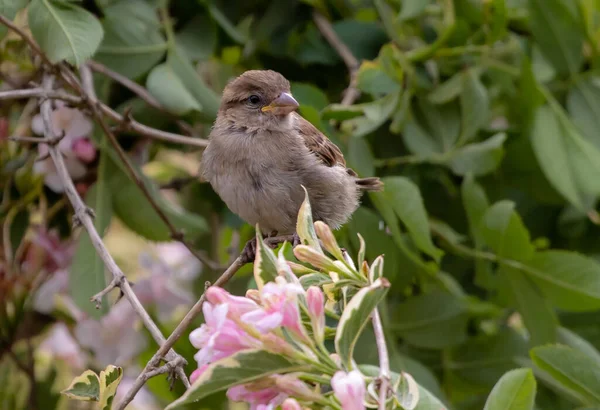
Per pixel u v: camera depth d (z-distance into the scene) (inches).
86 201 355.9
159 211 335.3
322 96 367.6
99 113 320.2
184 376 224.4
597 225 406.3
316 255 195.0
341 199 326.6
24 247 372.5
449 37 378.0
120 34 353.1
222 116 331.3
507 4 411.5
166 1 371.2
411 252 351.3
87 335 366.0
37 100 336.5
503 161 394.0
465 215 390.0
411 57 375.2
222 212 396.8
